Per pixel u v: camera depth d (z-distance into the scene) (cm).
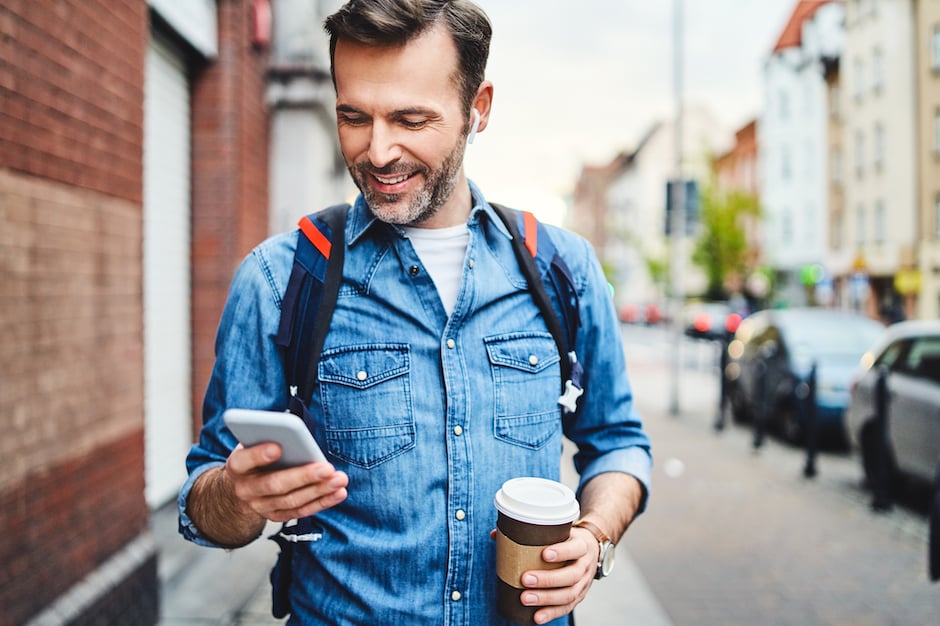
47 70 268
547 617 112
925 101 2672
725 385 936
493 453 123
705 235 3544
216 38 519
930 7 2636
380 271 126
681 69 1188
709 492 628
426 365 123
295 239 130
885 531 523
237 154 526
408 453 120
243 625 338
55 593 268
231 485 111
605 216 7538
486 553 122
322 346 123
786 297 3850
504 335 128
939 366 551
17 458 248
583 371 144
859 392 637
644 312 4528
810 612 387
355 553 120
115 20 320
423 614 119
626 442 146
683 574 438
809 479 677
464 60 118
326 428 122
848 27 3133
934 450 527
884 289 2938
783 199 3884
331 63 121
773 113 3941
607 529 125
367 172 119
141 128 347
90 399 297
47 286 268
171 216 490
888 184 2831
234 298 129
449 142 119
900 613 387
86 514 291
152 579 337
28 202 256
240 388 126
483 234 134
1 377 241
